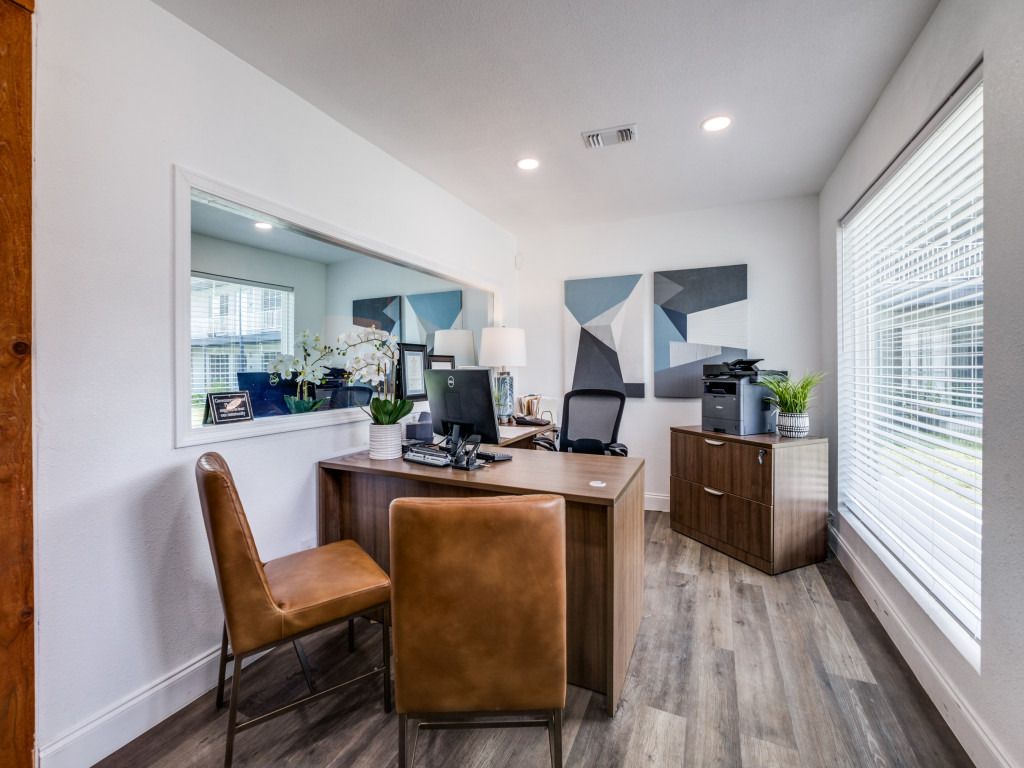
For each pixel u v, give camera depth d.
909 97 1.81
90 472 1.41
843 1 1.56
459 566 1.19
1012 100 1.20
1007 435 1.23
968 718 1.39
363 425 2.53
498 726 1.27
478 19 1.65
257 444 1.96
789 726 1.52
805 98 2.14
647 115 2.28
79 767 1.37
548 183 3.13
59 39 1.33
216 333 1.84
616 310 4.00
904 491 2.06
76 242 1.37
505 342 3.64
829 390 3.09
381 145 2.57
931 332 1.86
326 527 2.23
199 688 1.70
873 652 1.92
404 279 2.95
